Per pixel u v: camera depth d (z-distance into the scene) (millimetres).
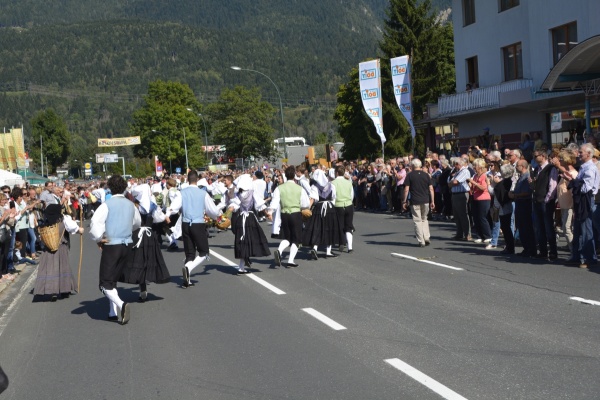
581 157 11297
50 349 7965
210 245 18812
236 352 7211
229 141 84438
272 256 15461
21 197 18250
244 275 12734
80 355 7574
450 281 10656
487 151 21922
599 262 11648
